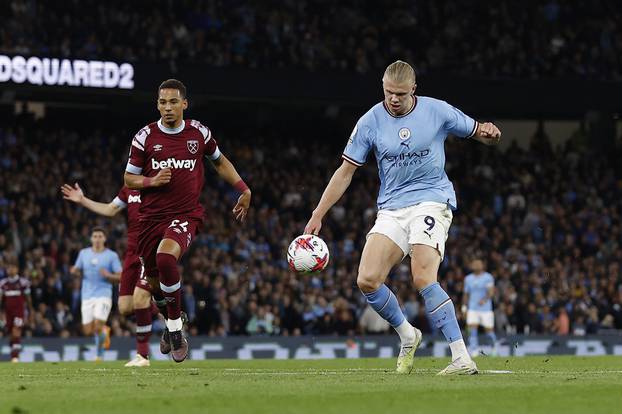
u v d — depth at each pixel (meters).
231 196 101.31
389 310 30.52
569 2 117.38
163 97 34.53
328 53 106.31
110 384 26.28
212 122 116.50
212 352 76.06
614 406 20.39
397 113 29.73
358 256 94.75
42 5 97.19
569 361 46.56
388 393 22.73
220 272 84.81
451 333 29.31
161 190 35.03
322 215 30.64
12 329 68.69
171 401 21.12
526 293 89.81
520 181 113.75
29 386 25.83
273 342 77.62
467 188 110.56
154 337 74.81
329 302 86.06
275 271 87.94
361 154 30.27
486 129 30.19
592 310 91.62
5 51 88.56
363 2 113.06
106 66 92.88
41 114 109.31
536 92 108.56
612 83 110.38
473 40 113.69
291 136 119.06
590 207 111.62
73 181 94.50
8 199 91.12
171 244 34.06
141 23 99.75
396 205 29.94
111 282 59.41
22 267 83.88
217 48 101.12
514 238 102.81
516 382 26.09
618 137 124.00
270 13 107.44
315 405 20.31
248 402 20.91
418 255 29.36
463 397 21.91
